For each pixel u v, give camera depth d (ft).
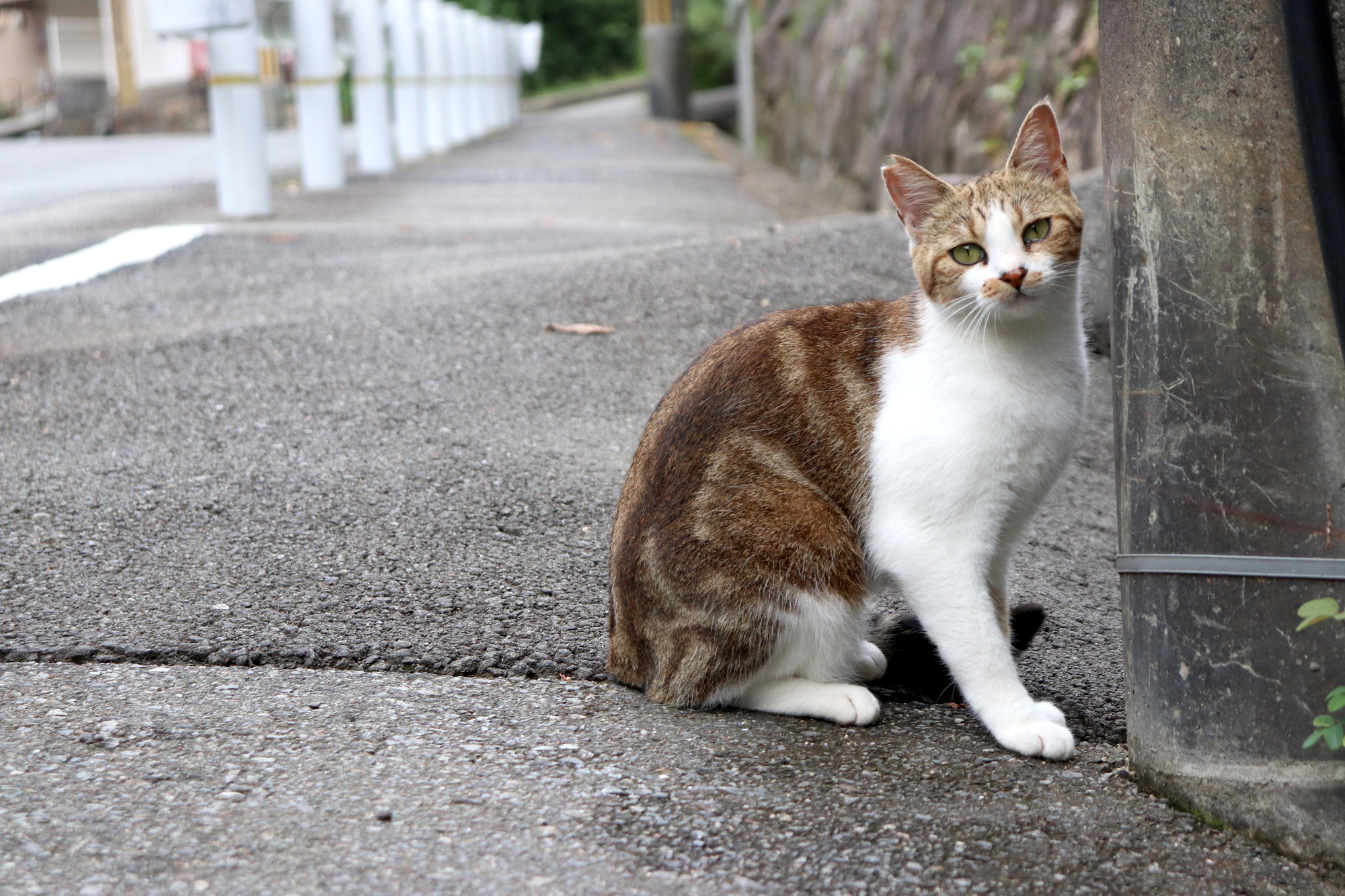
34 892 4.64
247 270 10.62
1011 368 5.27
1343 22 4.69
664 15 39.70
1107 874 4.81
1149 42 4.88
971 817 4.97
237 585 5.91
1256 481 4.85
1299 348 4.80
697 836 4.87
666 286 9.02
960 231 5.32
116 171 21.40
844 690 5.40
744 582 5.36
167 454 6.81
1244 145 4.80
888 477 5.32
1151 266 4.93
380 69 19.80
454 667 5.54
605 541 6.29
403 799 4.94
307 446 6.90
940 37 16.69
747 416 5.41
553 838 4.84
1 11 46.16
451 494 6.54
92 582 5.90
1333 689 4.82
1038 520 6.64
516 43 36.55
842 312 5.52
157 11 13.46
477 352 7.90
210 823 4.84
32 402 7.24
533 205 16.24
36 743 5.09
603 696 5.46
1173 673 4.99
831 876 4.78
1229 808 4.94
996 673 5.29
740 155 28.60
